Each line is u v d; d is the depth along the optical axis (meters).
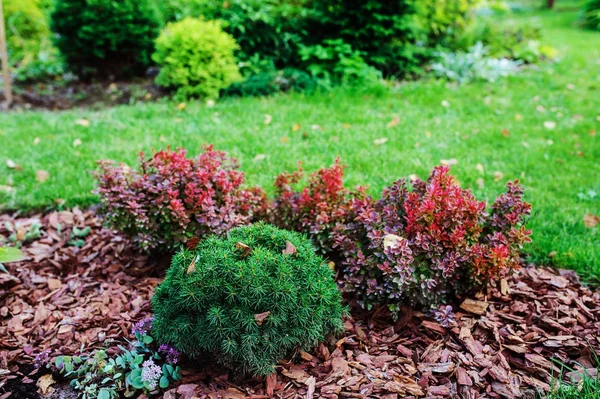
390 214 2.72
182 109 5.85
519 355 2.44
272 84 6.36
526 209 2.79
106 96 6.82
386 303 2.69
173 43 6.28
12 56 8.45
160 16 7.40
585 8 12.20
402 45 7.24
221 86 6.27
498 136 5.22
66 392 2.27
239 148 4.73
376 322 2.68
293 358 2.42
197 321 2.26
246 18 6.94
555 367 2.33
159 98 6.48
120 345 2.47
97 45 7.07
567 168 4.54
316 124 5.34
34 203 3.83
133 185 3.03
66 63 7.38
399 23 6.93
